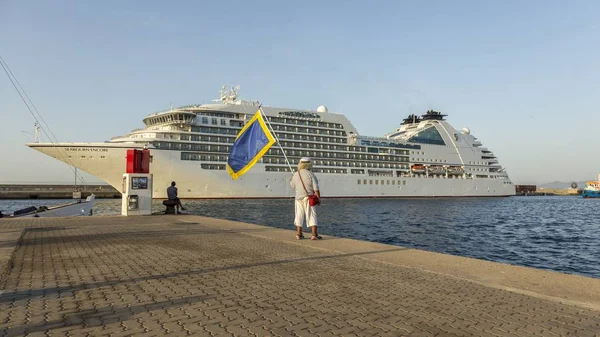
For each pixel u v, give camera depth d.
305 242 11.72
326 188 85.06
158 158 64.88
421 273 7.66
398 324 4.68
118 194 103.50
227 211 52.84
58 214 25.81
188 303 5.38
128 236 12.84
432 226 39.72
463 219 48.59
